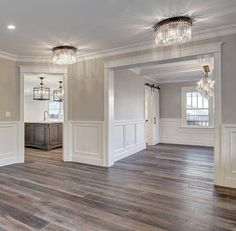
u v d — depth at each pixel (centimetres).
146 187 323
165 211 245
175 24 288
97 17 285
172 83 790
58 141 683
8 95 462
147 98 757
